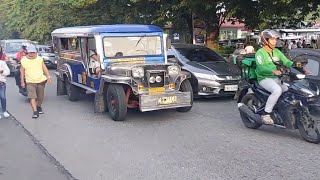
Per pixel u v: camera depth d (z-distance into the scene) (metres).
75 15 24.72
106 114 9.80
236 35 38.94
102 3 22.97
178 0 17.56
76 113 10.05
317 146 6.63
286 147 6.61
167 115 9.45
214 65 11.46
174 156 6.31
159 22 19.11
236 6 16.09
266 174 5.40
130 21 21.17
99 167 5.89
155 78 8.77
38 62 9.70
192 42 19.45
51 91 14.15
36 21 33.16
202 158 6.17
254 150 6.49
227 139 7.20
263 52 7.22
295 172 5.46
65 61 12.05
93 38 9.85
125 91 9.00
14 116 9.91
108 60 9.49
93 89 9.97
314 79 7.82
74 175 5.59
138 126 8.44
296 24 18.25
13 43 22.05
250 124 7.88
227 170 5.60
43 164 6.12
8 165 6.10
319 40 22.08
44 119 9.45
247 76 7.82
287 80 7.09
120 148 6.84
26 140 7.57
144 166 5.88
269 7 14.41
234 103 10.79
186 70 11.19
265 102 7.39
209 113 9.56
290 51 8.66
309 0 14.17
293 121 6.94
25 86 9.82
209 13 17.73
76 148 6.93
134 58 9.78
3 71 9.70
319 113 6.71
